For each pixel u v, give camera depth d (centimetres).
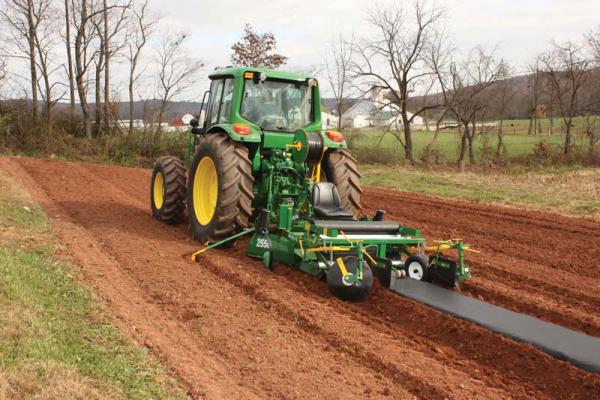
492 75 3056
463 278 619
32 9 2416
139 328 472
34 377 340
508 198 1477
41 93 2464
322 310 541
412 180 1895
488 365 457
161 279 624
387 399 386
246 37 3089
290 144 773
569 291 672
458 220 1152
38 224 828
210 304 551
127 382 369
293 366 429
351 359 448
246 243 815
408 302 568
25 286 498
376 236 627
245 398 373
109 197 1228
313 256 626
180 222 979
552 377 429
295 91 819
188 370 404
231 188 748
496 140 4319
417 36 2998
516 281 721
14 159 1847
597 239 980
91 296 527
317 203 688
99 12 2511
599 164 2683
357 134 2892
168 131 2516
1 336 385
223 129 788
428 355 466
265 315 532
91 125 2670
